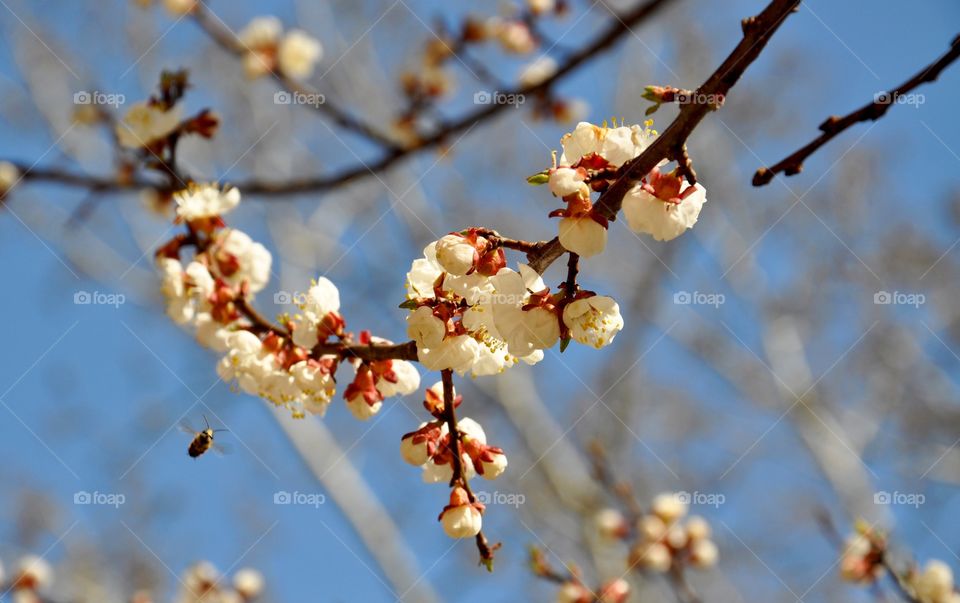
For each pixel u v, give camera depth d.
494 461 2.75
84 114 5.09
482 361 2.73
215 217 3.44
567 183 2.32
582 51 5.05
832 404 10.58
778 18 2.11
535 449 9.22
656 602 8.21
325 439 8.93
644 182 2.37
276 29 6.01
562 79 5.15
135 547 9.42
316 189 5.29
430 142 5.38
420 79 6.76
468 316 2.58
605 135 2.46
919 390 10.39
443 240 2.46
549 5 6.62
